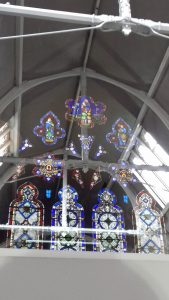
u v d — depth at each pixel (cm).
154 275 650
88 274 644
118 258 667
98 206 2030
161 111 1589
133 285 638
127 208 2059
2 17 1138
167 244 1798
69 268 647
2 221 2002
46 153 2050
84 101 1792
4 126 1648
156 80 1512
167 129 1603
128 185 2002
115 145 1902
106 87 1744
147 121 1709
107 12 1420
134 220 1928
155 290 634
